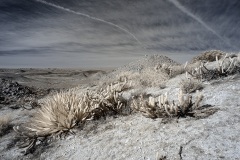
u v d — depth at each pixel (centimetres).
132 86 864
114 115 571
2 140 612
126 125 492
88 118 574
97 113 583
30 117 789
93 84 1625
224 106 446
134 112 554
